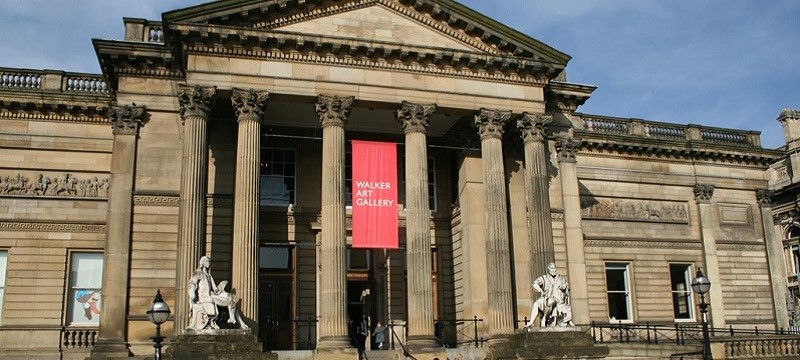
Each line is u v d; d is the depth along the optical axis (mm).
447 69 37906
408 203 36156
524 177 41188
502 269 36375
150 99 37344
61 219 39812
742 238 54375
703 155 54312
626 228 50750
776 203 66312
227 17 34438
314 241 40969
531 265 37406
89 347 38062
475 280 39594
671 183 53094
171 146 37062
